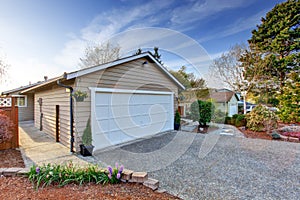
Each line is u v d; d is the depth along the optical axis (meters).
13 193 2.73
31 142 6.66
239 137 7.91
